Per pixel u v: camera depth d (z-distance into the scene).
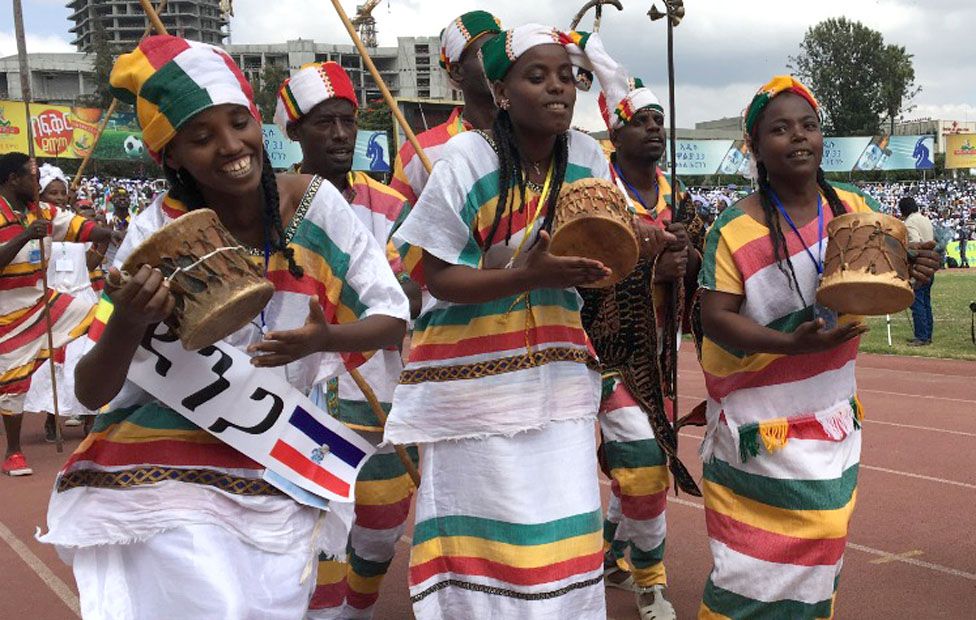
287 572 2.90
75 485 2.85
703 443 3.94
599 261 3.21
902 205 15.92
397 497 4.46
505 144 3.43
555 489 3.42
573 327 3.55
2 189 8.57
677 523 6.31
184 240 2.51
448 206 3.33
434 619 3.51
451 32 4.86
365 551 4.48
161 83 2.63
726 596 3.78
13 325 8.34
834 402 3.72
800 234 3.71
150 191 31.50
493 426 3.41
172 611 2.72
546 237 3.04
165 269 2.51
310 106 4.78
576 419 3.51
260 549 2.88
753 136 3.79
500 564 3.38
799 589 3.68
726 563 3.78
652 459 4.76
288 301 2.94
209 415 2.82
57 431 8.67
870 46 79.06
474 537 3.46
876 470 7.56
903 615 4.75
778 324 3.75
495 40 3.42
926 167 45.25
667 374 4.89
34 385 8.48
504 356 3.43
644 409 4.77
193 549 2.73
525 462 3.41
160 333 2.78
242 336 2.89
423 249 3.39
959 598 4.95
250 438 2.87
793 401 3.69
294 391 2.94
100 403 2.73
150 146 2.73
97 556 2.82
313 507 3.00
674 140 4.38
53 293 8.60
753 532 3.73
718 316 3.72
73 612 5.08
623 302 4.73
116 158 20.39
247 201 2.85
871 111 80.19
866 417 9.66
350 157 4.86
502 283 3.20
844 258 3.44
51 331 8.22
